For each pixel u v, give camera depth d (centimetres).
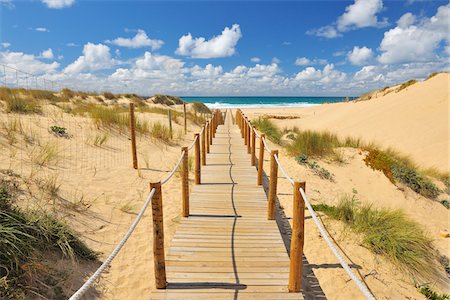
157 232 325
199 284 349
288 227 555
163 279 339
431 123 1664
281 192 727
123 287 355
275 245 438
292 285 337
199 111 3150
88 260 380
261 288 344
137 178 707
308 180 848
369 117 2145
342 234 521
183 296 329
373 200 811
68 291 319
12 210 366
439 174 1088
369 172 953
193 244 436
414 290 425
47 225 366
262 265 388
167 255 407
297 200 320
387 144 1570
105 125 1041
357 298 384
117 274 374
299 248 326
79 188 566
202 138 884
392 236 503
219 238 455
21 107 970
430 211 841
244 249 425
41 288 307
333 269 433
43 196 477
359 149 1095
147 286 361
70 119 1024
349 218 569
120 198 578
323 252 472
